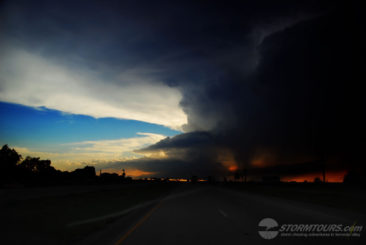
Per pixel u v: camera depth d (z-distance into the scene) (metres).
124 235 7.88
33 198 20.61
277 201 19.86
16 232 7.92
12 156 64.19
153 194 31.17
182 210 14.41
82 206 15.98
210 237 7.52
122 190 40.62
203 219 10.98
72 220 10.52
